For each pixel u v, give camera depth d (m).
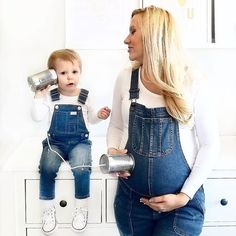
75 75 1.73
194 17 2.00
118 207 1.43
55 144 1.74
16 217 1.73
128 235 1.42
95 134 2.15
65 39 2.02
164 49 1.28
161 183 1.31
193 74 1.33
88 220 1.73
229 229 1.76
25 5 2.01
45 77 1.64
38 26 2.03
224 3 2.00
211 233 1.76
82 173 1.65
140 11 1.35
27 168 1.69
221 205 1.73
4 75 2.02
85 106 1.77
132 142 1.34
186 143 1.33
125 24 2.01
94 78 2.10
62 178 1.70
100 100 2.12
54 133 1.74
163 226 1.33
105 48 2.02
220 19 2.01
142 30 1.29
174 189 1.32
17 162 1.76
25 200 1.72
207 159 1.32
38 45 2.04
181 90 1.27
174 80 1.27
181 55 1.32
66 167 1.69
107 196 1.72
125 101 1.38
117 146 1.50
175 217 1.32
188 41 2.00
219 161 1.76
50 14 2.02
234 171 1.70
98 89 2.11
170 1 1.99
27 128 2.12
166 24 1.29
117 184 1.58
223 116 2.17
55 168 1.66
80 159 1.67
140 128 1.32
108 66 2.09
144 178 1.32
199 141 1.35
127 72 1.42
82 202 1.68
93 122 1.78
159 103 1.32
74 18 1.99
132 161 1.34
